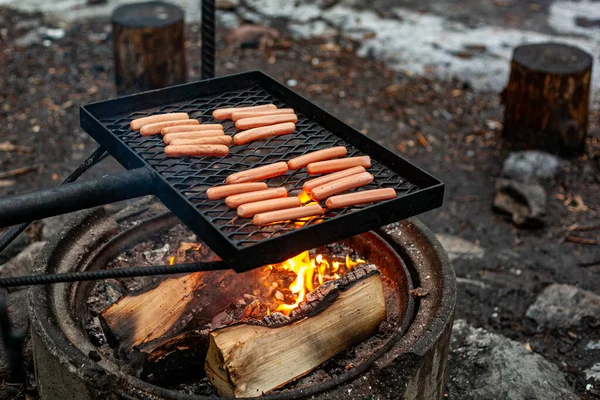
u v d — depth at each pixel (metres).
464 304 3.04
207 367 2.18
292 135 2.40
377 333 2.33
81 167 2.31
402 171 2.25
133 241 2.52
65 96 4.29
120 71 4.12
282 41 5.02
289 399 2.05
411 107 4.33
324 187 2.16
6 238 2.21
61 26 5.07
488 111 4.34
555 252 3.30
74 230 2.42
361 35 5.18
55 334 2.13
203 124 2.36
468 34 5.25
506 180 3.51
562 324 2.93
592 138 4.09
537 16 5.60
